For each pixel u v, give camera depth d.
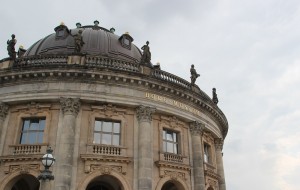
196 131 33.59
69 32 38.25
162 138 31.34
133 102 30.16
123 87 30.30
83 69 29.19
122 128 29.66
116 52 37.16
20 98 29.22
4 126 28.97
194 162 32.31
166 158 30.55
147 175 27.94
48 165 18.06
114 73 29.72
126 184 27.64
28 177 29.98
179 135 32.91
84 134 28.50
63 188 25.36
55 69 29.06
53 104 29.39
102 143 29.06
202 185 31.36
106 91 29.66
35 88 29.30
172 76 34.16
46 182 18.03
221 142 39.78
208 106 35.69
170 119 32.41
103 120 29.86
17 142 28.48
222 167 38.22
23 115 29.31
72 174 26.69
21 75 29.39
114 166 27.91
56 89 29.06
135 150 29.16
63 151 26.67
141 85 30.81
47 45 37.50
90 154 27.38
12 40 32.16
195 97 34.03
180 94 32.81
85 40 37.25
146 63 32.84
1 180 26.70
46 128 28.42
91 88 29.42
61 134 27.58
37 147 27.66
